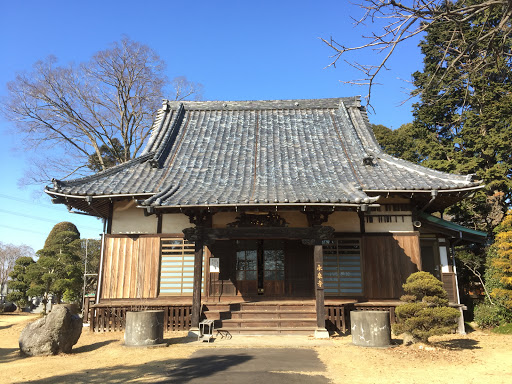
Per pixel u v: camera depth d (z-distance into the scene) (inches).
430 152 867.4
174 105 775.1
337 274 535.5
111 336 480.4
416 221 546.0
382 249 534.6
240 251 556.7
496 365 327.6
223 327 474.3
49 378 292.4
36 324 393.7
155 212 463.8
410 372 300.7
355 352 371.2
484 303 607.2
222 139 671.1
